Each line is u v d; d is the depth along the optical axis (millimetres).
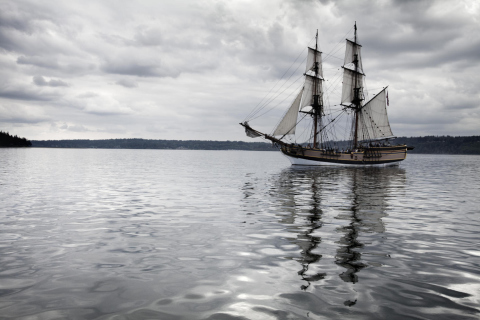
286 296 7180
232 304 6789
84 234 12938
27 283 7883
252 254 10281
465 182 40344
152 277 8312
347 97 96188
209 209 19000
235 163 100188
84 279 8148
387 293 7359
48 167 64250
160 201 22281
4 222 15203
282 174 51906
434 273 8656
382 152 91062
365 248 10992
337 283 7926
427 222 15469
